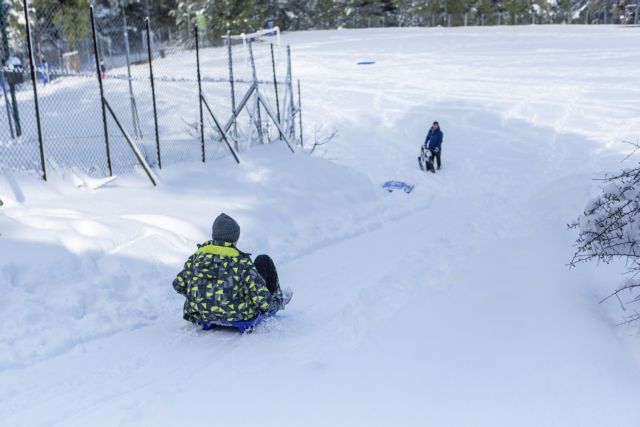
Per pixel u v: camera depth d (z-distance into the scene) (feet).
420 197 43.68
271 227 28.71
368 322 14.55
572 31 154.61
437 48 131.64
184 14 153.58
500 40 141.18
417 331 13.47
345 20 199.62
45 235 20.07
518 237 21.94
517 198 43.19
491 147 63.21
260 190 32.37
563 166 55.98
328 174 38.22
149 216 24.48
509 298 14.82
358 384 11.19
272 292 16.31
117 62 110.42
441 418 9.68
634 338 12.19
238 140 40.24
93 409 11.60
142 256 21.22
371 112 77.46
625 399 9.69
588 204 14.57
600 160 56.70
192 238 24.25
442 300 15.34
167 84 75.72
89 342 15.43
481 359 11.53
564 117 71.82
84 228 21.61
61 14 70.54
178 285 15.51
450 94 84.33
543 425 9.18
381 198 39.65
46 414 11.46
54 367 13.79
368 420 9.87
